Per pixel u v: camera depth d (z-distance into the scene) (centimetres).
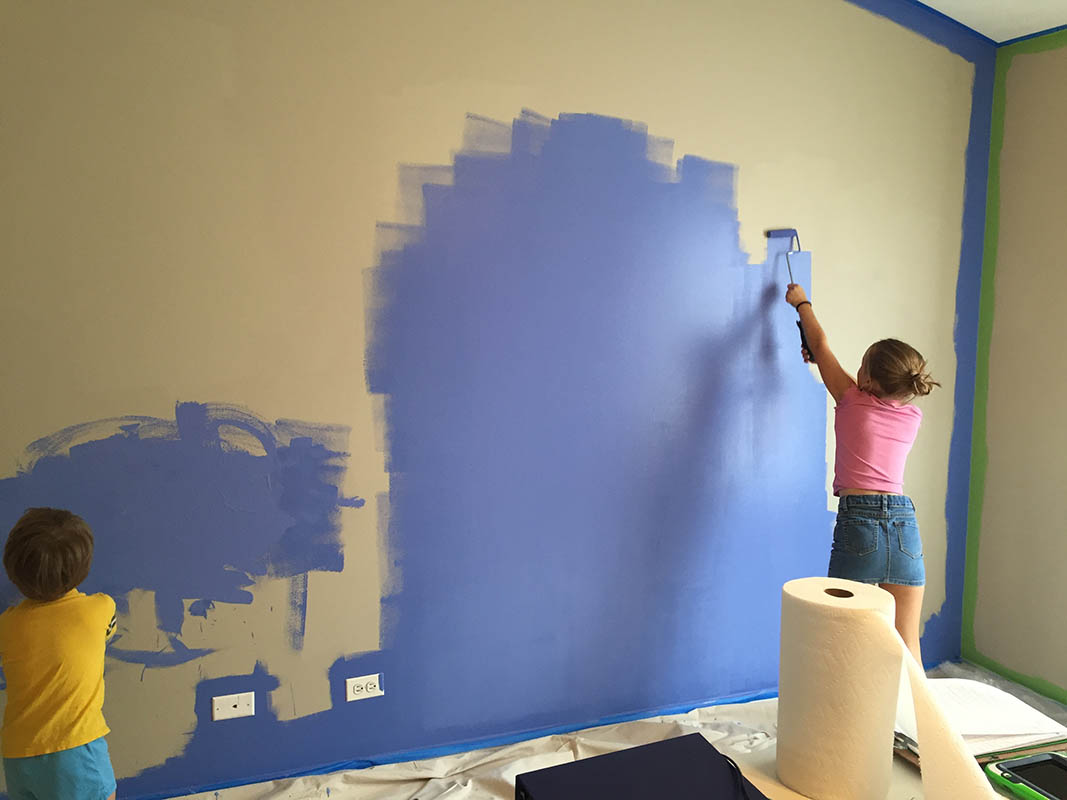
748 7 268
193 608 218
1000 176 320
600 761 118
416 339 234
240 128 211
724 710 279
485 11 233
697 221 267
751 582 288
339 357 227
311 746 234
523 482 251
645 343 263
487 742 253
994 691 144
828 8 281
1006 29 305
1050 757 123
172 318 210
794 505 293
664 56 257
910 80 301
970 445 332
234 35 209
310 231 220
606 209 253
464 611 248
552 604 259
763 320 281
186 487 215
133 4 199
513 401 248
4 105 192
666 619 276
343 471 230
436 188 232
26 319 198
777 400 286
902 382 243
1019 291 313
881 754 119
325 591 231
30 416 200
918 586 251
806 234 285
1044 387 305
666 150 260
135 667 214
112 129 200
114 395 207
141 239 205
